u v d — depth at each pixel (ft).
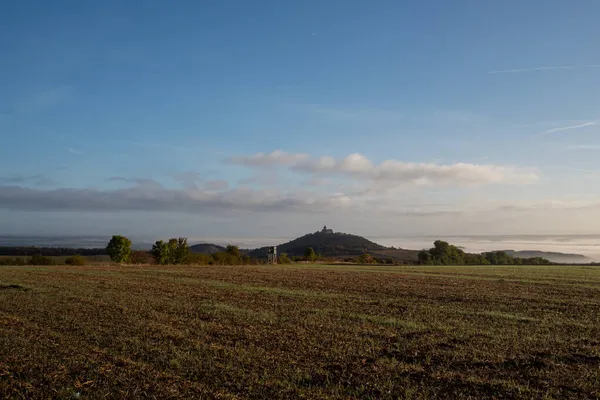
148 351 40.73
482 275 157.99
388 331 51.70
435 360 39.58
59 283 103.55
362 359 39.29
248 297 83.05
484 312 67.31
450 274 163.94
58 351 40.47
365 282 122.21
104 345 42.83
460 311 68.39
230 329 51.29
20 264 211.41
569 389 32.14
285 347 43.21
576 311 70.49
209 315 60.75
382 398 30.09
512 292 97.66
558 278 142.31
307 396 30.30
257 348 42.57
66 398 29.78
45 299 73.72
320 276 145.69
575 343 46.85
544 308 73.61
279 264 276.41
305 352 41.45
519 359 39.93
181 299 77.82
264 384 32.37
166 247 230.27
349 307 71.61
